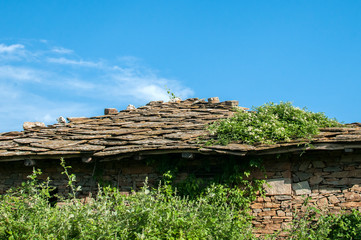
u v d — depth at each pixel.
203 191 9.14
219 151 8.74
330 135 8.85
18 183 10.87
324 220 8.48
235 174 9.03
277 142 8.91
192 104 13.10
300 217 8.79
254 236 8.45
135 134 10.34
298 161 9.05
